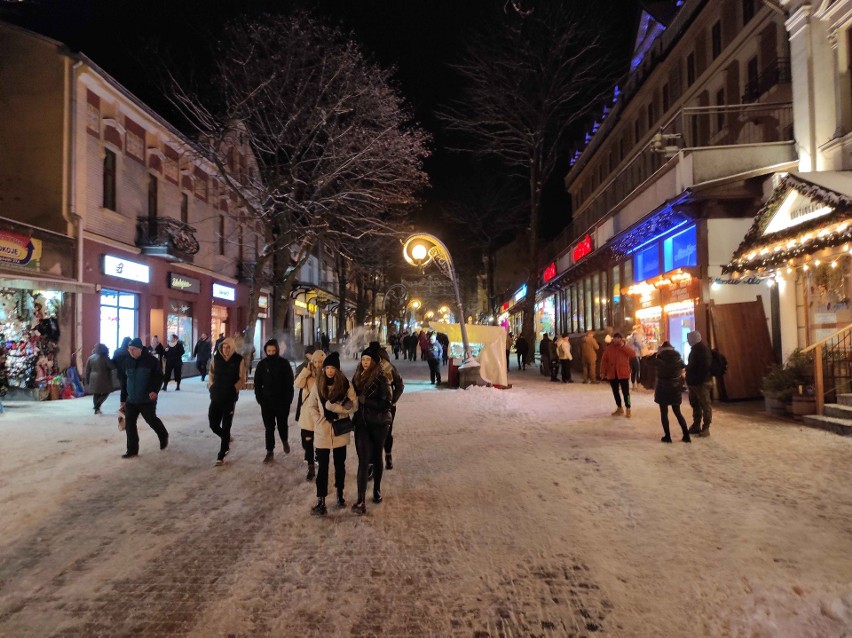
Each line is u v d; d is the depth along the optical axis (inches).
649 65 1173.1
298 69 770.2
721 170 576.7
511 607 159.8
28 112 681.6
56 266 657.0
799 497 246.8
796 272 506.3
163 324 897.5
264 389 334.6
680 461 313.4
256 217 770.2
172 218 896.3
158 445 379.6
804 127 542.0
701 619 151.3
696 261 587.5
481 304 2605.8
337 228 979.9
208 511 243.9
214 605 161.9
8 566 189.6
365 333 1955.0
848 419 379.9
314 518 233.8
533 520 228.1
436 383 821.9
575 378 897.5
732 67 870.4
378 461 253.3
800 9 536.4
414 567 186.1
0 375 603.8
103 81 724.0
